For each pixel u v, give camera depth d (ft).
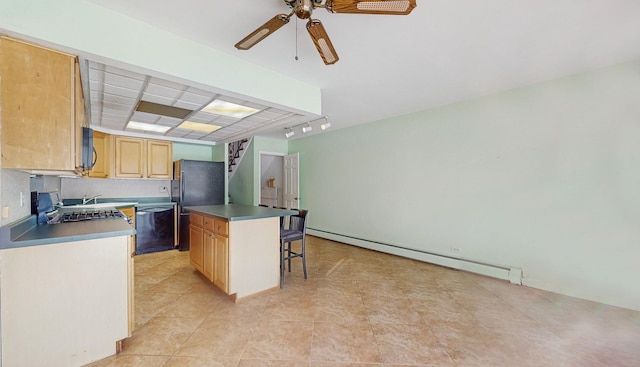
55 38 4.85
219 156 17.10
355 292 9.13
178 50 6.36
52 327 5.02
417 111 12.72
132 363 5.42
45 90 4.99
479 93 10.26
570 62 7.69
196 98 8.53
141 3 5.17
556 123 8.87
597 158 8.14
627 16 5.48
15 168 4.73
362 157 15.43
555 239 8.94
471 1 5.00
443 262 11.84
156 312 7.61
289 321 7.14
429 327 6.86
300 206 19.75
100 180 14.11
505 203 10.04
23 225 5.67
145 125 12.34
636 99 7.53
